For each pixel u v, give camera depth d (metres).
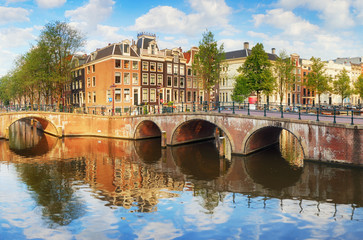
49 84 36.56
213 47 32.75
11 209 11.47
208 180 15.58
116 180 15.69
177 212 11.21
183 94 44.81
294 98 54.12
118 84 38.16
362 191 12.92
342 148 16.30
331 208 11.33
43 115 31.72
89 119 33.66
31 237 9.20
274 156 21.23
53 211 11.30
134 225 10.06
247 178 15.74
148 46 40.97
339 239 8.94
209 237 9.17
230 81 49.41
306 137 17.70
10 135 35.78
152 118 28.06
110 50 38.69
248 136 20.52
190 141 29.30
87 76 43.38
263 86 36.84
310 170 16.20
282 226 9.87
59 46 35.00
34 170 17.81
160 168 18.38
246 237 9.15
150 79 41.03
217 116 22.28
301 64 55.78
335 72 64.69
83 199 12.70
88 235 9.33
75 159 21.16
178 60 43.75
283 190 13.60
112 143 28.75
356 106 36.78
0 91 62.56
